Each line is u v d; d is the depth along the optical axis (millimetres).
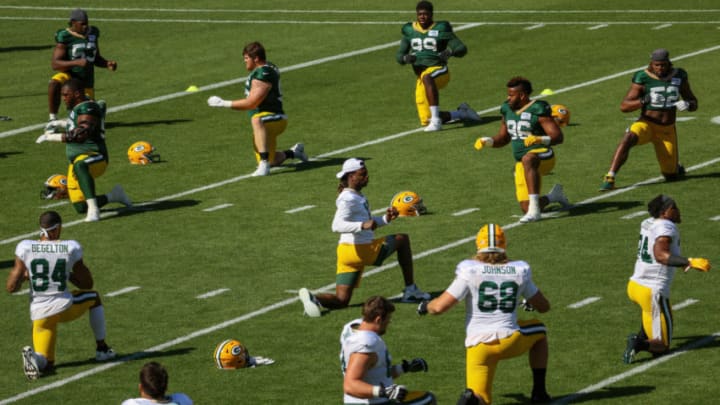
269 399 35438
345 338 30891
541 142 50219
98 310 38812
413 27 66938
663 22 92750
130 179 60500
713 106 68688
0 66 86875
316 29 96312
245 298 44125
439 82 66438
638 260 37156
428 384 36094
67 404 35812
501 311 32875
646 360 37062
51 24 102312
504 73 79250
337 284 42500
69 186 55000
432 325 40688
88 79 69500
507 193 55406
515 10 100625
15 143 67375
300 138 66562
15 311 44000
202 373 37656
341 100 74250
